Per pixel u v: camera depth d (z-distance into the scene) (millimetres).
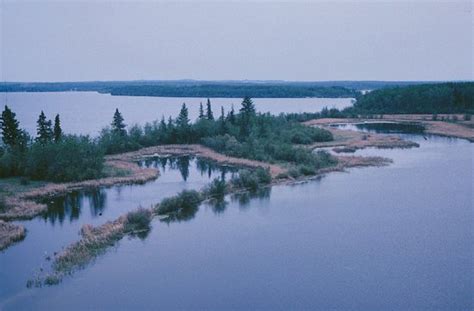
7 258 51250
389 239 56438
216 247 54594
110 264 50000
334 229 60125
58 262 49656
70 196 78562
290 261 50469
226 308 40750
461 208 68375
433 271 47812
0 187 81500
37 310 40250
